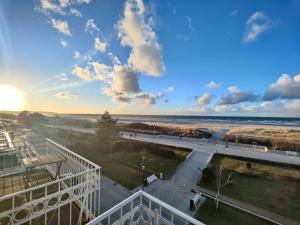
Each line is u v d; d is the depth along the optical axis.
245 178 23.41
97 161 29.80
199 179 22.92
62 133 53.66
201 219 14.84
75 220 12.20
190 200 16.34
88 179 11.26
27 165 12.48
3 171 15.80
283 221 14.88
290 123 108.44
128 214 6.91
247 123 110.19
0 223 10.90
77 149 36.75
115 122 38.28
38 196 13.22
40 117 85.19
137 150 35.22
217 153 33.56
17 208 8.09
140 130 69.31
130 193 19.03
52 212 12.73
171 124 101.06
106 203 16.70
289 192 19.62
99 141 35.88
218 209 16.31
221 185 21.22
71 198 10.38
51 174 16.20
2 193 13.48
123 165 27.84
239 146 42.34
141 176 23.44
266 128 76.81
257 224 14.44
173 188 20.41
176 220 14.41
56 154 15.51
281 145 41.94
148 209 7.26
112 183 21.34
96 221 5.49
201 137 53.97
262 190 20.09
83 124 82.69
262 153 34.56
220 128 78.69
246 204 17.30
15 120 91.25
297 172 24.47
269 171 25.25
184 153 34.66
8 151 18.41
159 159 30.64
